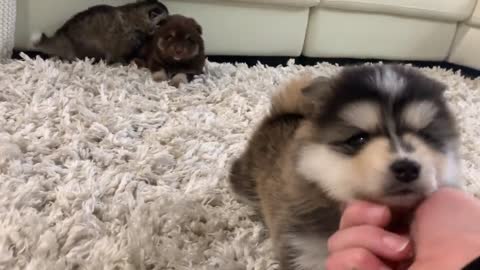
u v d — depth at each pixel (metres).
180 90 0.87
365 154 0.33
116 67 0.92
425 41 1.29
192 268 0.42
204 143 0.68
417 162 0.31
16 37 0.94
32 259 0.41
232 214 0.52
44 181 0.54
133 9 0.96
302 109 0.45
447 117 0.38
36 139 0.64
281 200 0.42
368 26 1.21
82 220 0.47
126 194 0.53
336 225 0.36
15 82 0.78
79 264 0.42
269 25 1.10
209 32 1.06
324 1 1.12
